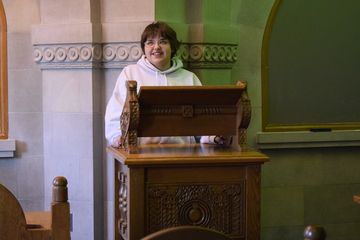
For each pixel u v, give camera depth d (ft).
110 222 16.70
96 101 16.53
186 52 16.61
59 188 8.00
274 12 18.29
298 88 18.70
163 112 11.60
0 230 7.64
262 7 18.11
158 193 11.14
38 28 16.58
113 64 16.38
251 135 18.12
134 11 16.22
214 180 11.32
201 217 11.34
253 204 11.44
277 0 18.24
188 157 11.07
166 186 11.16
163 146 12.61
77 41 16.21
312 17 18.75
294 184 18.67
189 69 16.80
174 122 11.64
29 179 17.25
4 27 17.03
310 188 18.84
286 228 18.67
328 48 18.95
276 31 18.42
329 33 18.94
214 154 11.36
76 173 16.63
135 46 16.10
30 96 17.13
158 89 11.17
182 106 11.64
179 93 11.36
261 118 18.25
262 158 11.32
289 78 18.61
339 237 19.19
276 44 18.43
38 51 16.70
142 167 11.00
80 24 16.17
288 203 18.65
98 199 16.66
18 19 17.03
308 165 18.78
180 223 11.25
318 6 18.78
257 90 18.19
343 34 19.07
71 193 16.69
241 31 17.88
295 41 18.61
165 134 11.62
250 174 11.38
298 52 18.66
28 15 17.01
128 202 11.14
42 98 17.08
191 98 11.51
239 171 11.41
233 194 11.40
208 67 16.83
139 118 11.35
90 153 16.51
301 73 18.72
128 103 11.21
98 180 16.65
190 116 11.68
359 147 19.24
